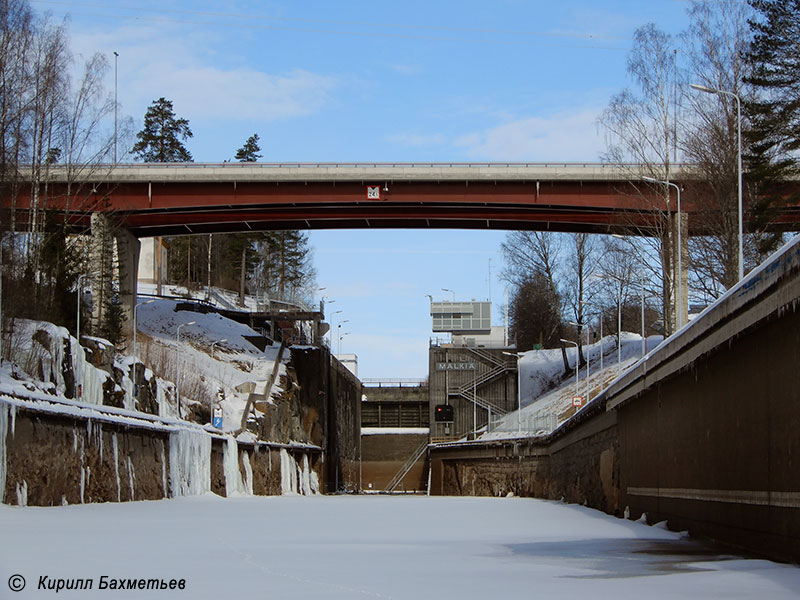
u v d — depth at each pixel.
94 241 80.44
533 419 104.75
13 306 56.12
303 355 117.31
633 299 117.00
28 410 40.66
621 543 28.78
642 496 41.25
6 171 64.56
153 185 84.12
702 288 76.25
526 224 90.00
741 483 25.53
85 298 84.81
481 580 18.66
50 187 81.19
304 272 169.25
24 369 52.00
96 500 48.09
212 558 22.05
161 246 147.00
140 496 54.94
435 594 16.58
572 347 141.75
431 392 128.88
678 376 33.53
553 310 137.38
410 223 90.00
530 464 89.50
